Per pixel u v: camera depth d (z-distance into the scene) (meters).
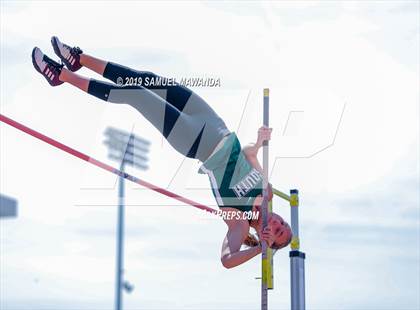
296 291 7.55
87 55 6.00
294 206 7.75
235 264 5.60
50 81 5.96
